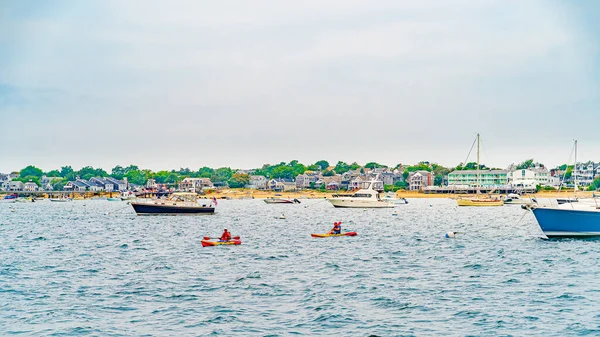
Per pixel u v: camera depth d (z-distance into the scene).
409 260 52.75
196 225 97.00
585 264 49.00
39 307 35.53
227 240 65.19
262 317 33.38
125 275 45.38
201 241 65.12
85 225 100.44
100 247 64.25
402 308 35.09
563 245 60.69
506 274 45.31
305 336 30.14
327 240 70.00
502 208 170.00
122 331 30.97
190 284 41.81
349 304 36.03
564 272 45.75
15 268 48.97
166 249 61.41
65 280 43.50
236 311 34.56
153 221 107.06
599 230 63.25
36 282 42.75
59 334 30.45
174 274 45.69
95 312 34.47
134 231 85.44
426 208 169.75
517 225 96.44
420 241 68.62
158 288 40.56
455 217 122.62
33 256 56.72
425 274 45.59
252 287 40.75
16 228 94.69
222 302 36.62
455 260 52.56
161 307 35.50
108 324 32.16
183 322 32.50
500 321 32.38
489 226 94.38
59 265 50.62
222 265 49.97
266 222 105.81
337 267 48.88
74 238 75.31
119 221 108.69
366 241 68.62
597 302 36.19
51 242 70.31
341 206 156.25
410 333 30.55
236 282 42.44
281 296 38.09
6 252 59.97
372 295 38.31
